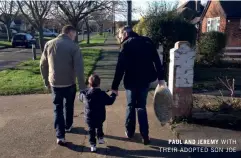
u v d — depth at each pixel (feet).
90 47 98.94
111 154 14.62
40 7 59.98
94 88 14.75
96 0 63.77
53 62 15.30
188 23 37.29
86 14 64.75
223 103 19.95
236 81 33.73
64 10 62.39
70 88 15.85
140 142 15.94
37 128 18.34
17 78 35.73
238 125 18.04
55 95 15.66
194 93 26.81
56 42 15.31
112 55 66.85
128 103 15.87
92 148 14.84
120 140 16.25
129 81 15.48
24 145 15.79
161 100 16.67
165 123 16.94
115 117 20.24
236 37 72.69
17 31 200.95
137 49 15.16
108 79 34.88
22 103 24.52
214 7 82.79
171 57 18.51
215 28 82.33
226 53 55.16
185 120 18.49
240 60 49.47
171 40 34.81
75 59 15.24
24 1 64.39
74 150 15.16
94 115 14.76
